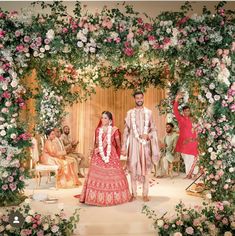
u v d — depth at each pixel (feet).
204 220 13.30
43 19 15.70
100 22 15.72
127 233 13.71
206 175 17.44
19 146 16.22
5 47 15.72
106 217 14.46
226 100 16.60
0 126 15.80
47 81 23.26
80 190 20.12
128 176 25.27
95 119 30.25
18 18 15.53
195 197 18.17
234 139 16.65
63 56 16.39
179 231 12.96
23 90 16.63
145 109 17.38
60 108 26.16
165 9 18.20
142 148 16.99
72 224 13.30
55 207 15.98
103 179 16.57
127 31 15.71
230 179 16.88
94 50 15.64
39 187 20.80
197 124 17.43
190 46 16.08
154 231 13.82
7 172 15.83
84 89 26.71
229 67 16.61
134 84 26.96
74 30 15.60
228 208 13.79
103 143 17.12
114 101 30.50
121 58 16.48
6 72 15.93
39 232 12.45
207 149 17.30
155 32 15.92
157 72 26.50
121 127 30.60
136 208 15.87
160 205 16.37
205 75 16.88
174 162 25.72
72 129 29.91
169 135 24.53
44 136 25.13
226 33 16.26
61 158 21.27
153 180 21.90
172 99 25.25
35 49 15.64
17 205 16.17
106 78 26.96
